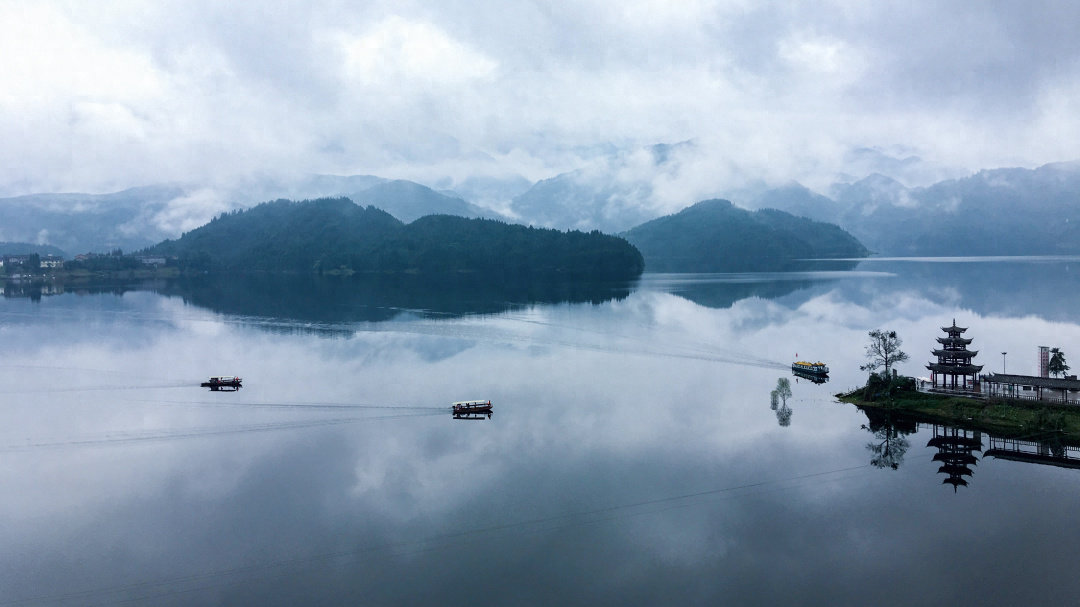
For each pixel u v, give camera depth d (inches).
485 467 3885.3
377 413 4948.3
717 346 7342.5
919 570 2800.2
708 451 4094.5
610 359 6727.4
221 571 2866.6
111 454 4175.7
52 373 6220.5
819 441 4249.5
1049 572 2765.7
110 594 2704.2
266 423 4734.3
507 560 2903.5
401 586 2726.4
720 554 2935.5
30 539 3147.1
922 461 3900.1
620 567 2839.6
